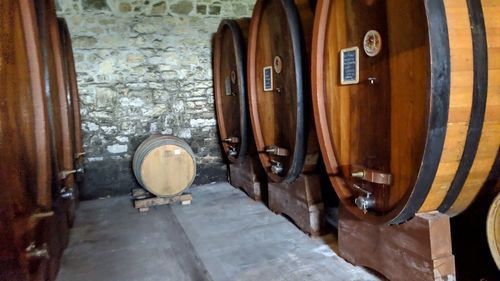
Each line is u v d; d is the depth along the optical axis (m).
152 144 4.09
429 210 1.86
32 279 1.55
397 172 1.79
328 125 2.31
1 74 1.24
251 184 4.15
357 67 1.99
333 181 2.28
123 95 4.65
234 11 5.02
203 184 5.07
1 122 1.19
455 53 1.50
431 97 1.48
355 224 2.38
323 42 2.27
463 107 1.54
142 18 4.64
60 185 2.56
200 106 4.99
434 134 1.52
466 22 1.52
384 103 1.83
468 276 2.07
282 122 2.96
